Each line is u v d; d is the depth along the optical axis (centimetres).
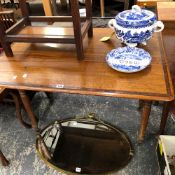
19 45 142
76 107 187
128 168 140
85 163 144
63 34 138
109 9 354
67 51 133
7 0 348
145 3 231
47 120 176
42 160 148
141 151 148
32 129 170
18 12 299
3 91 140
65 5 367
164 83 104
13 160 149
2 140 163
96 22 314
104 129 165
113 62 114
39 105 191
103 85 105
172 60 142
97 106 186
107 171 139
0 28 120
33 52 134
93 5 364
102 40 140
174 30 167
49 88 106
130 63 112
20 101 156
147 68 114
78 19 108
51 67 120
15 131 170
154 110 176
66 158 148
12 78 114
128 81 106
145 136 157
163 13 172
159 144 130
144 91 100
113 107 184
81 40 116
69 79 110
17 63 125
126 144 154
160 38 139
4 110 189
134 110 179
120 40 133
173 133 157
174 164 130
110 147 153
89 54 128
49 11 302
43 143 158
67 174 139
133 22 117
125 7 317
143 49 126
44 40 121
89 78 110
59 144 157
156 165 139
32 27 149
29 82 111
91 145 155
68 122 172
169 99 96
